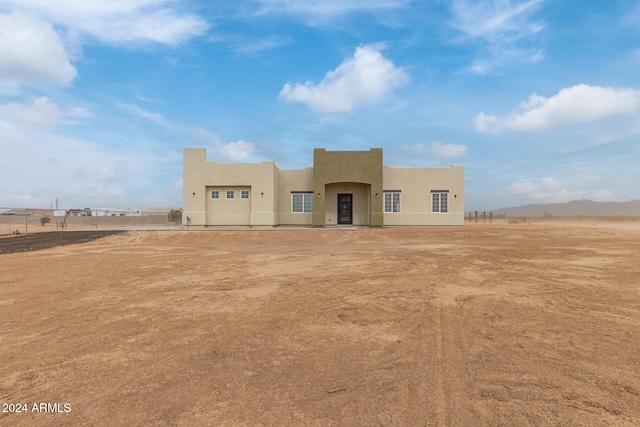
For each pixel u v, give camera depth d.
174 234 20.45
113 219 40.03
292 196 27.69
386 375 3.38
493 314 5.28
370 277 8.12
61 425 2.60
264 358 3.79
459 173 26.55
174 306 5.81
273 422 2.62
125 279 8.01
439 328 4.70
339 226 26.47
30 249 14.46
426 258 11.14
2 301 6.14
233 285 7.35
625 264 9.79
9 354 3.91
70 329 4.72
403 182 26.53
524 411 2.72
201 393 3.06
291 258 11.34
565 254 12.00
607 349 3.93
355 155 25.67
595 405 2.79
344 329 4.70
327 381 3.26
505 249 13.59
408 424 2.58
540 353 3.84
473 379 3.27
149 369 3.53
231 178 26.02
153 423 2.62
